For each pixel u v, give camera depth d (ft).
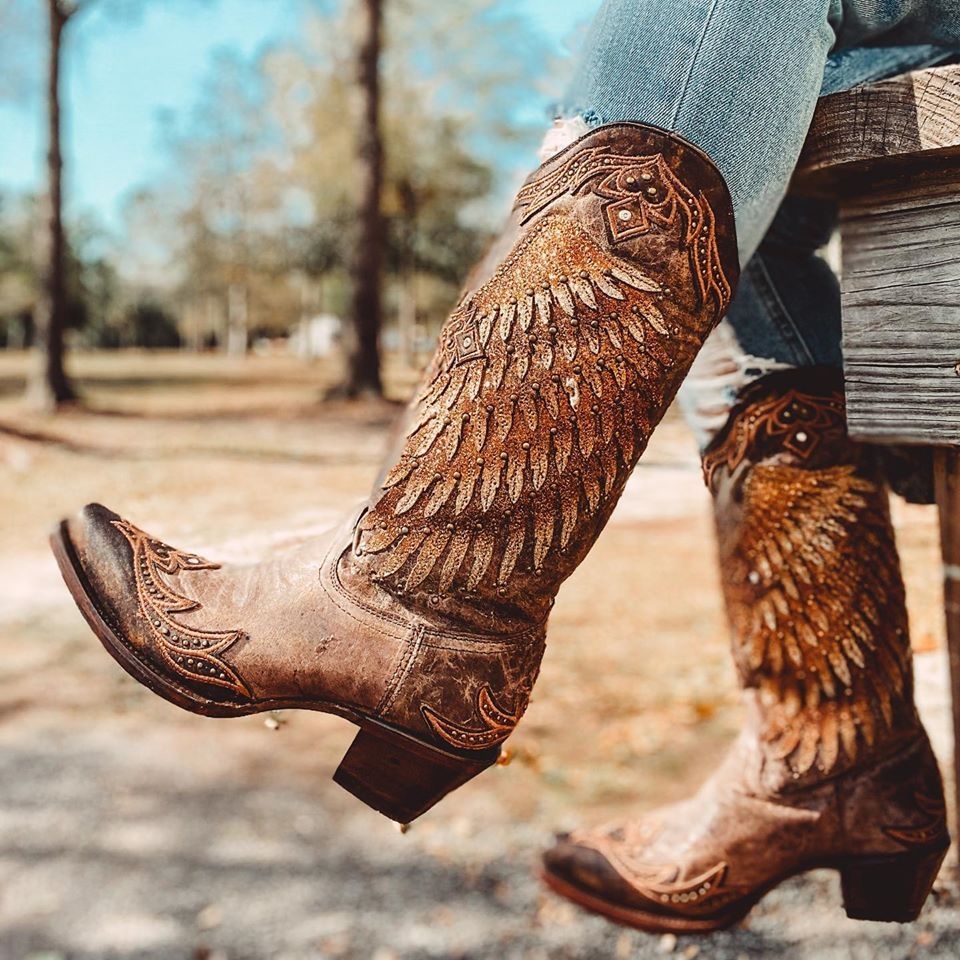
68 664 12.81
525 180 2.97
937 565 8.55
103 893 8.25
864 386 3.29
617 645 12.63
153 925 7.82
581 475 2.72
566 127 2.99
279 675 2.79
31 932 7.76
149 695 12.08
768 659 3.84
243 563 3.14
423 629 2.74
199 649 2.80
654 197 2.72
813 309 3.89
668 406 2.87
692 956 6.09
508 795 9.55
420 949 7.33
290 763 10.52
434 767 2.82
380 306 47.03
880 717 3.78
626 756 10.18
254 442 24.08
